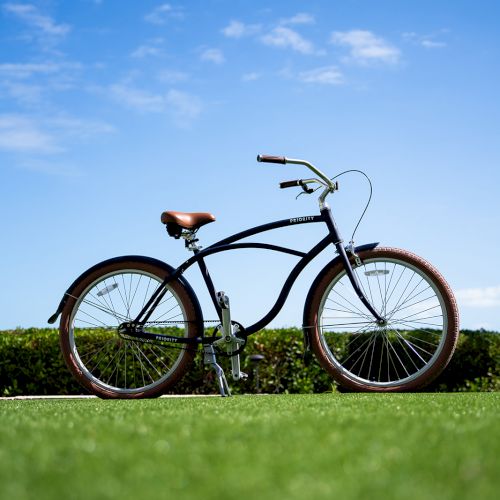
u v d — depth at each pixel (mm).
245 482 1113
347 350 5602
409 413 2176
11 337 6598
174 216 3846
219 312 3902
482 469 1225
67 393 6492
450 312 3750
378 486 1094
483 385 6332
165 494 1051
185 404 2867
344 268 3799
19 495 1058
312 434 1627
